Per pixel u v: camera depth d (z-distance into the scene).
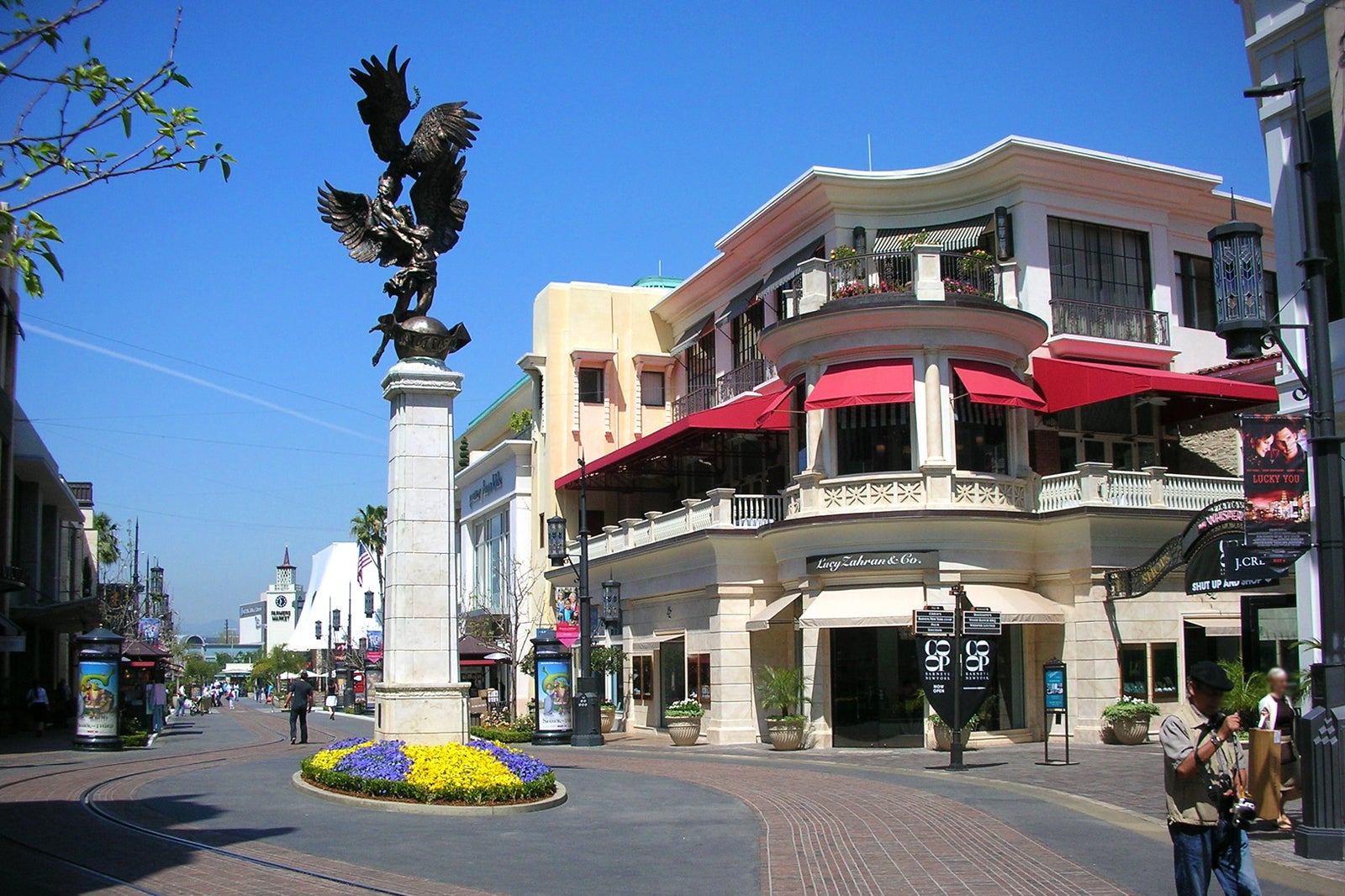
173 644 108.88
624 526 38.97
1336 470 12.95
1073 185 33.78
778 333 30.73
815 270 31.27
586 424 46.97
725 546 31.94
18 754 27.81
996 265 33.09
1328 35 17.61
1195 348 35.34
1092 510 27.95
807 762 25.34
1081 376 30.58
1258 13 19.11
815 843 13.52
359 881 10.78
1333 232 18.00
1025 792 18.64
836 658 29.27
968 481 28.80
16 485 51.12
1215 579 22.66
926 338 29.12
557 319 47.44
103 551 98.12
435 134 20.06
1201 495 29.89
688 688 34.09
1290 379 18.53
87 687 29.45
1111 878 11.22
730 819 15.50
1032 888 10.82
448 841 13.30
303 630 110.31
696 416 33.94
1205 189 35.59
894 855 12.70
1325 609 12.88
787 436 36.62
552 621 47.03
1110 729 27.53
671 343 48.25
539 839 13.62
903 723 28.53
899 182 34.34
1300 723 12.63
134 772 21.86
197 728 45.25
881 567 28.48
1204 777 8.05
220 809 15.73
